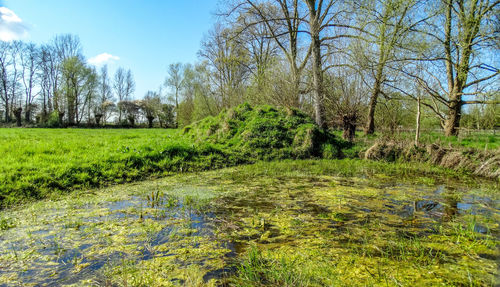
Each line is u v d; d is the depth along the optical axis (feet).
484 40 41.27
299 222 11.87
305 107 50.72
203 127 38.34
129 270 8.07
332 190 17.49
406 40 42.37
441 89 48.62
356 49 42.50
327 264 8.40
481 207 14.29
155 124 176.45
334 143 34.40
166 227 11.29
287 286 7.23
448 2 42.63
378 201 15.08
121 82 182.09
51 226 11.42
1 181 16.19
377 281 7.52
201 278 7.65
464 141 39.22
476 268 8.21
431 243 9.94
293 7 63.98
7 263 8.54
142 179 20.76
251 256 8.49
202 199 15.33
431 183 19.84
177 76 159.94
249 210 13.47
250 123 35.01
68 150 26.76
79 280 7.63
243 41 70.03
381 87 43.78
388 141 31.94
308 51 55.47
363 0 43.16
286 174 22.82
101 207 13.93
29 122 135.74
